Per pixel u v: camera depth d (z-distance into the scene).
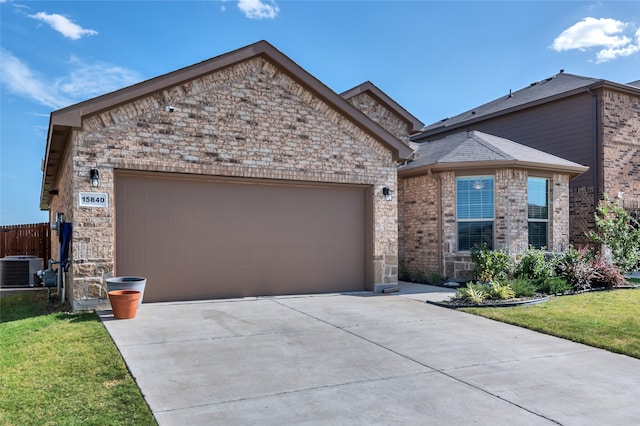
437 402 4.38
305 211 10.80
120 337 6.52
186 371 5.14
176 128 9.19
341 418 3.98
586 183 16.34
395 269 11.55
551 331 7.29
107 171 8.58
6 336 6.53
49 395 4.34
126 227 8.95
